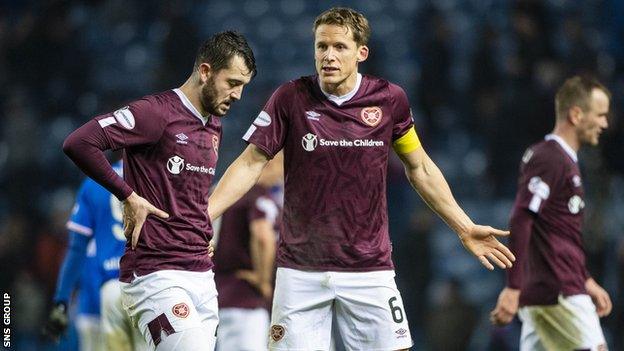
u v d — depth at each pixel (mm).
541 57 42719
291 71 50125
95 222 20375
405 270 35844
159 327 15016
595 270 34031
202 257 15500
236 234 23406
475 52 43562
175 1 47219
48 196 43406
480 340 37500
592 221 34656
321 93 15570
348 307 15531
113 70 50875
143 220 14695
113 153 21688
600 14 52375
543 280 19203
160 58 45750
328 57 15172
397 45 50406
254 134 15609
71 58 46969
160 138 15078
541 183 18969
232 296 23406
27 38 46469
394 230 38344
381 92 15711
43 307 34781
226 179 15734
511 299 18797
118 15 52469
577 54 43938
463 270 40969
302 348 15477
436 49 43219
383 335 15547
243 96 48062
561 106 19531
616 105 44406
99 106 46031
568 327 19156
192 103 15383
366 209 15547
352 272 15453
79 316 21109
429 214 36062
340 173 15445
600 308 20219
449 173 43438
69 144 14445
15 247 36156
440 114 43344
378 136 15586
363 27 15438
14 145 43094
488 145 41406
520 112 40719
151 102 15094
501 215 41344
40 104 46375
